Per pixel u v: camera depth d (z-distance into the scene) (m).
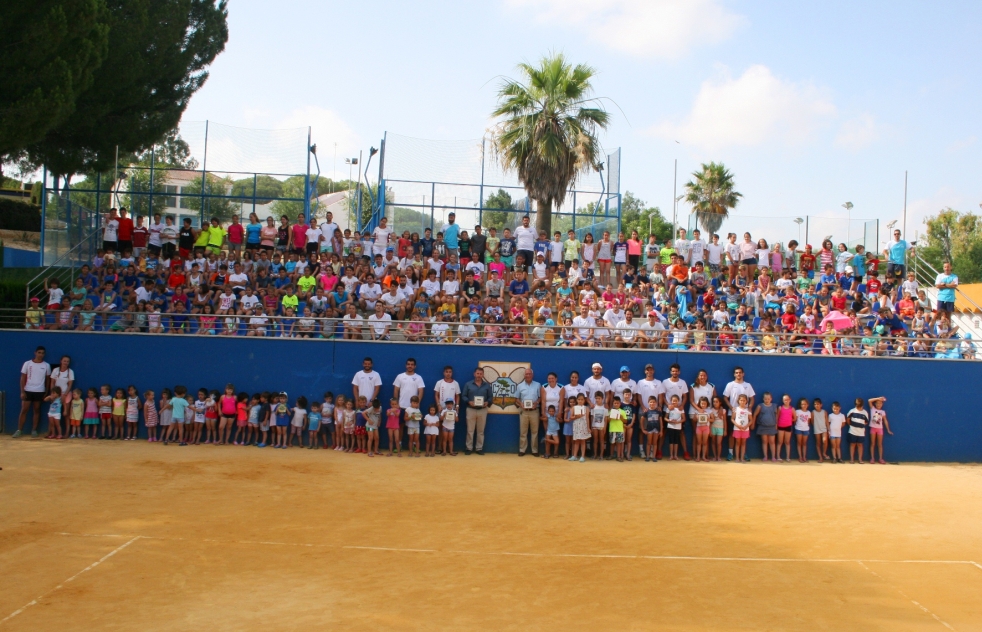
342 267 24.95
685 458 19.97
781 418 20.36
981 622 8.74
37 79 22.09
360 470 16.77
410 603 8.79
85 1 22.62
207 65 32.28
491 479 16.27
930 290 28.53
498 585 9.48
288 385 20.31
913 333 23.52
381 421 20.19
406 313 23.28
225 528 11.61
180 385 20.20
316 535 11.41
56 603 8.56
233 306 22.38
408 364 19.80
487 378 20.45
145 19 26.91
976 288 29.66
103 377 20.22
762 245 27.89
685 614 8.72
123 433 19.88
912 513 14.05
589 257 27.00
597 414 19.31
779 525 12.91
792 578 10.14
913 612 9.02
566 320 22.81
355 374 20.14
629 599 9.13
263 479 15.28
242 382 20.30
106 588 9.05
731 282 26.33
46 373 19.83
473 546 11.11
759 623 8.53
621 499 14.62
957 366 21.56
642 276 27.03
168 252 26.44
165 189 29.12
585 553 10.94
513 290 24.69
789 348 21.58
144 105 29.59
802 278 26.81
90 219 28.08
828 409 21.06
